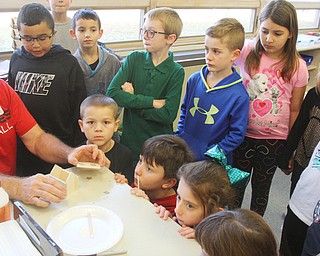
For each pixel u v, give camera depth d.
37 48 1.60
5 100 1.31
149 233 0.86
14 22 1.92
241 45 1.63
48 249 0.62
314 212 1.27
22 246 0.64
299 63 1.73
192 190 1.03
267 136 1.79
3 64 2.04
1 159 1.35
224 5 3.26
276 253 0.72
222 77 1.67
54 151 1.31
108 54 1.99
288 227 1.48
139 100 1.70
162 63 1.76
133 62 1.81
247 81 1.79
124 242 0.83
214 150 1.42
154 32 1.69
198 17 3.18
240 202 1.82
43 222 0.88
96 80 1.93
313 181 1.36
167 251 0.81
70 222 0.87
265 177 1.88
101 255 0.78
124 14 2.69
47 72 1.65
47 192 0.94
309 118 1.66
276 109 1.75
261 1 3.52
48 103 1.64
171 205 1.31
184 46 3.14
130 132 1.84
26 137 1.39
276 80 1.74
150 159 1.29
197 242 0.78
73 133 1.76
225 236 0.69
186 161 1.35
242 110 1.61
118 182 1.08
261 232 0.70
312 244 1.07
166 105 1.73
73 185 1.01
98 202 0.97
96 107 1.42
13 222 0.71
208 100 1.68
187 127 1.79
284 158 1.79
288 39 1.68
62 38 2.09
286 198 2.38
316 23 4.25
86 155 1.18
